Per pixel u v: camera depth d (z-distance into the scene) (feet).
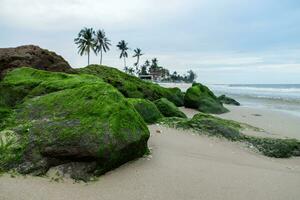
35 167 27.66
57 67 71.26
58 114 32.89
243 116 88.07
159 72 515.91
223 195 26.23
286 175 32.63
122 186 26.76
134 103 54.08
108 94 34.47
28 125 31.91
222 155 39.24
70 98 35.04
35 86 44.16
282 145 43.55
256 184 29.19
